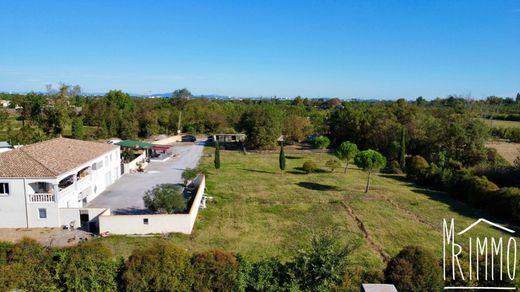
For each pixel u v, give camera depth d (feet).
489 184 113.39
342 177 152.66
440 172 138.51
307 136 268.82
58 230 85.30
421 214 102.63
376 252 74.54
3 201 85.61
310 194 122.01
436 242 80.79
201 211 100.42
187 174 132.05
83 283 46.70
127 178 143.13
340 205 109.09
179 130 290.97
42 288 46.06
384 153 214.07
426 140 187.83
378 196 121.19
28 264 46.88
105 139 245.45
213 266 47.44
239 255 50.21
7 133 213.25
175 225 83.82
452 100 348.38
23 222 86.58
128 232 82.74
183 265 47.57
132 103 340.80
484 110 308.40
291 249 75.00
